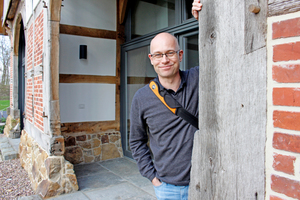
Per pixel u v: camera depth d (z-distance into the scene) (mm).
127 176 3861
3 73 19719
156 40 1402
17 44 7465
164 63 1373
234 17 1058
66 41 4516
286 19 911
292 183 895
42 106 3789
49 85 3355
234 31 1061
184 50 3518
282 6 922
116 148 4938
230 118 1092
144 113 1497
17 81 7824
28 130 5176
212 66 1162
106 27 4902
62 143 3363
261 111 986
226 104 1104
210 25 1162
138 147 1682
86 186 3463
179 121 1372
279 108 933
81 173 4020
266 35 971
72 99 4578
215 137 1157
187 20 3355
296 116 879
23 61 7668
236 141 1071
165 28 3723
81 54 4582
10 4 6227
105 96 4902
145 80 4375
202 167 1229
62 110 4484
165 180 1481
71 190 3256
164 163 1452
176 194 1459
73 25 4578
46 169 3303
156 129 1446
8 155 5727
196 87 1429
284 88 916
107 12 4906
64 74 4500
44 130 3660
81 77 4656
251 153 1021
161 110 1413
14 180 4273
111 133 4938
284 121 915
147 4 4391
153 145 1541
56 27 3396
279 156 934
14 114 7832
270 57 958
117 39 5020
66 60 4516
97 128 4820
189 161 1387
